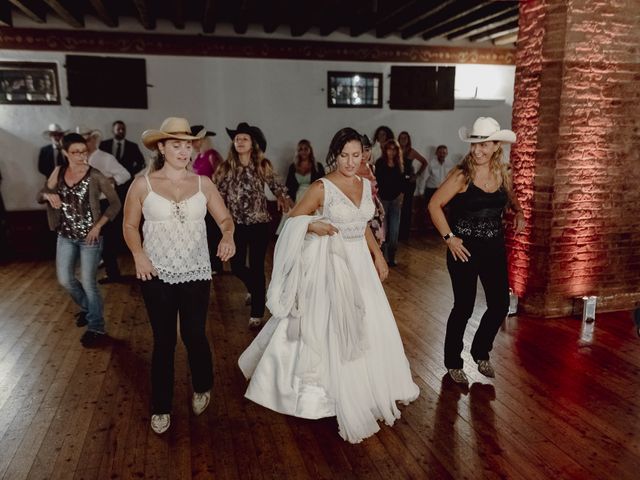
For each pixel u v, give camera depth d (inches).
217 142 298.5
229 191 154.5
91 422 109.4
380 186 233.9
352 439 100.6
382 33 295.9
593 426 107.5
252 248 157.2
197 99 291.3
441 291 203.8
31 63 270.1
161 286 100.0
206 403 110.3
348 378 101.9
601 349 146.1
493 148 113.8
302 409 103.8
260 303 161.8
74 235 146.3
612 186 168.9
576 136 162.2
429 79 315.3
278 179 160.9
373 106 314.5
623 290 178.1
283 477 91.9
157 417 104.7
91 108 280.2
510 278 179.2
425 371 132.5
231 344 151.1
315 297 103.1
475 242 117.6
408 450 99.3
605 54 159.6
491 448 99.9
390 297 195.9
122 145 268.4
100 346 150.1
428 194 325.4
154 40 280.5
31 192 278.7
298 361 103.4
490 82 328.2
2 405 116.3
